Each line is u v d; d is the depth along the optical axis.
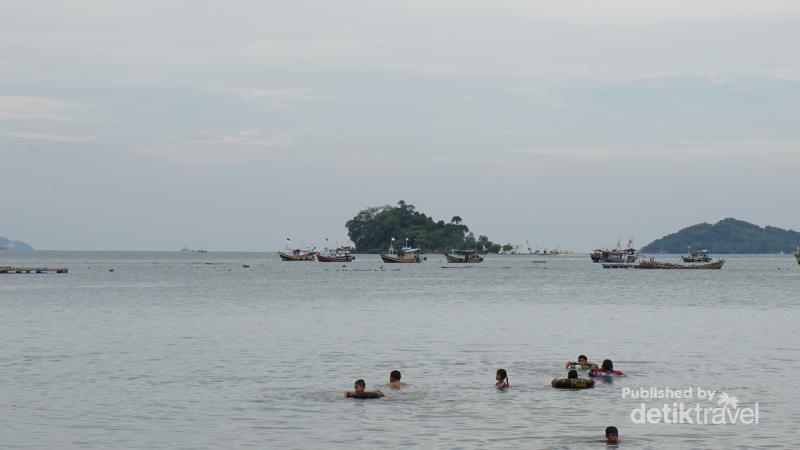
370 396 51.50
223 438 42.28
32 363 65.50
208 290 176.75
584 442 41.53
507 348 74.69
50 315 110.56
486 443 41.19
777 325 96.62
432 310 119.19
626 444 41.19
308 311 117.25
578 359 64.12
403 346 76.00
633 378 58.53
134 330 90.44
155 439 42.12
